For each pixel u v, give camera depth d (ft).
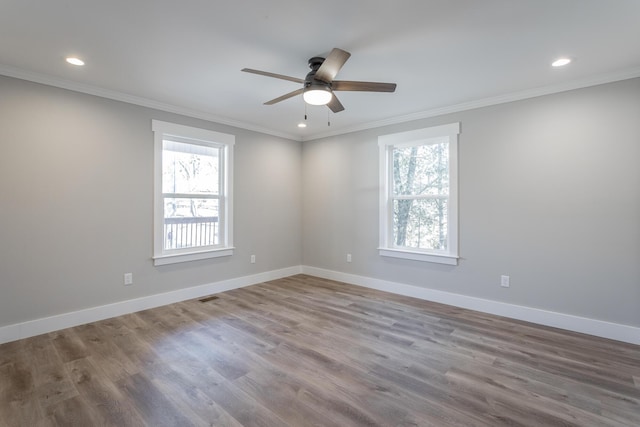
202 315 11.35
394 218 14.56
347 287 15.19
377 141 14.69
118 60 8.63
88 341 9.17
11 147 9.16
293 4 6.20
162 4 6.19
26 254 9.45
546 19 6.67
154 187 12.14
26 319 9.45
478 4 6.19
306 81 8.13
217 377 7.32
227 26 6.98
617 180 9.30
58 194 9.99
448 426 5.74
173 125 12.62
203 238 14.03
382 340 9.30
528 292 10.85
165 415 6.02
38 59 8.55
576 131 9.89
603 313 9.57
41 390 6.77
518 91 10.75
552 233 10.37
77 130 10.32
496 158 11.39
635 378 7.29
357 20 6.75
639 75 8.92
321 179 17.01
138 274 11.79
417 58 8.46
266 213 16.29
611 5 6.17
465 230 12.18
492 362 8.02
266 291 14.49
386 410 6.18
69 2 6.10
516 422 5.84
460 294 12.35
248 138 15.39
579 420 5.90
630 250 9.16
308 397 6.59
